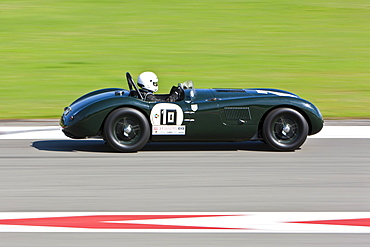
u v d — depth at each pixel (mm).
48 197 21391
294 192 22281
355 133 36156
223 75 60031
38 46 74688
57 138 34188
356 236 17359
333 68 65000
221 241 16891
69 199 21141
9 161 27656
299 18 97625
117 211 19703
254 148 31203
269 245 16609
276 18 97250
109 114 29000
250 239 17062
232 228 18000
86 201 20875
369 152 30312
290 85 55906
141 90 30844
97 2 110000
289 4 110688
